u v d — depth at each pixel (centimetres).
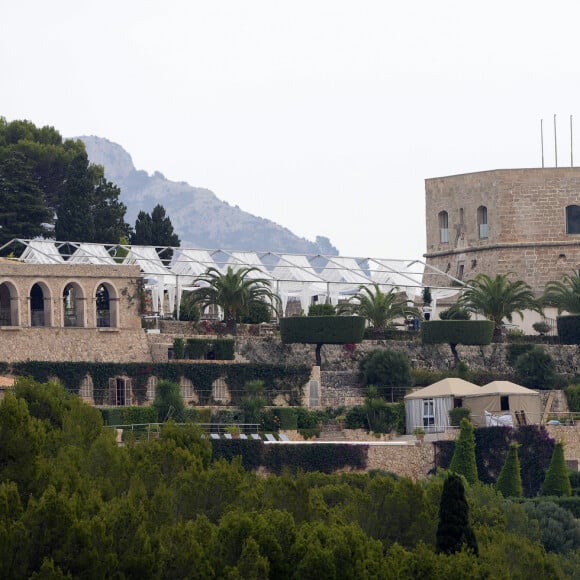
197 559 15988
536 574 19588
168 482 18812
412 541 19600
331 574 16538
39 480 16912
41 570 14788
